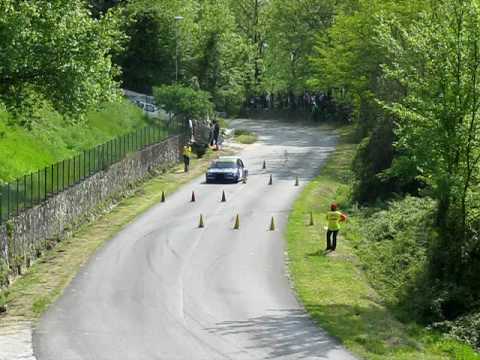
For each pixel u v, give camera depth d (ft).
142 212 181.06
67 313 104.68
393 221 161.58
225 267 132.05
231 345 91.50
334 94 422.41
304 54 432.25
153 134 237.86
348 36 294.66
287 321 101.86
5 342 92.32
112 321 101.09
